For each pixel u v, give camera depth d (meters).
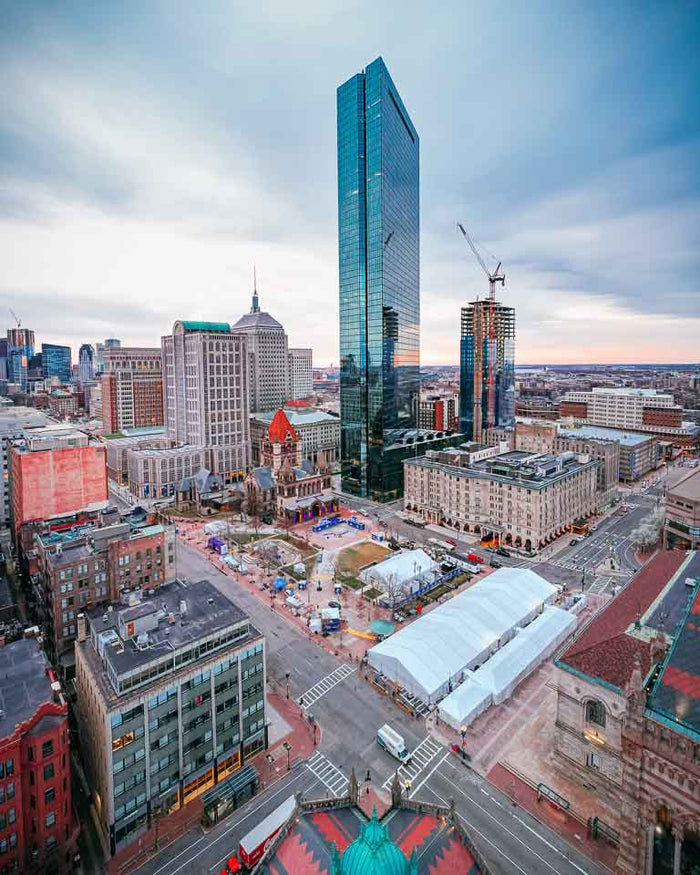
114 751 58.31
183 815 64.12
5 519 174.62
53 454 144.88
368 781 67.38
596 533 163.25
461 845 48.31
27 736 54.06
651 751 47.53
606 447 195.00
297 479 187.38
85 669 65.81
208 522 179.25
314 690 86.25
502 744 73.62
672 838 46.59
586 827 60.16
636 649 63.47
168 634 67.31
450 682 84.06
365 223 190.50
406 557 129.38
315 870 45.78
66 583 93.19
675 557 92.88
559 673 66.94
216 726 67.62
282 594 121.56
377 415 197.12
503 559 142.12
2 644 89.12
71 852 57.25
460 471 168.12
